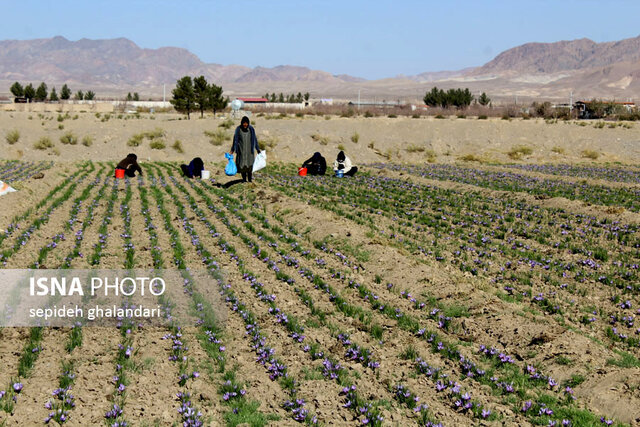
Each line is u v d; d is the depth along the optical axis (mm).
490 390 7945
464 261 14156
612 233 16469
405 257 13984
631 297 11656
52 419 6836
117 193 24078
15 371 8039
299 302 11164
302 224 17859
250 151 25781
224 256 14266
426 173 34750
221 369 8352
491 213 19953
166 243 15469
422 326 10086
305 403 7512
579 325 10344
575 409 7320
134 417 7027
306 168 31719
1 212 18062
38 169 32750
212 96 64125
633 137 55969
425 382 8141
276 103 135375
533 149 52688
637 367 8281
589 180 30516
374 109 89688
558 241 16016
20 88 108188
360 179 29766
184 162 40250
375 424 6879
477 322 10164
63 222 17594
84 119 56719
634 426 6914
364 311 10742
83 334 9383
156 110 95875
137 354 8750
